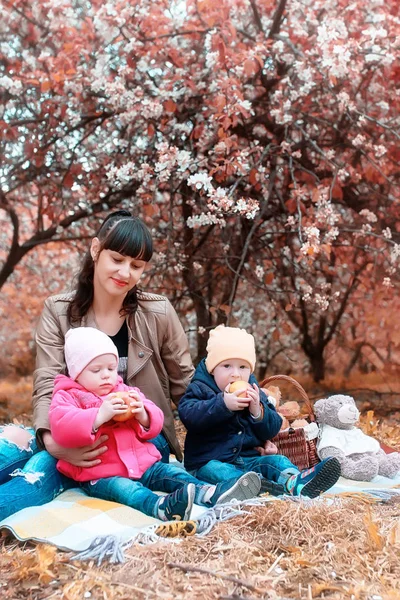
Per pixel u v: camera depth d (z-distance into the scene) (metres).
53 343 3.30
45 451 2.99
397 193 5.44
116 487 2.79
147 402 3.05
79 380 2.98
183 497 2.55
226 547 2.35
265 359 7.79
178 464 3.65
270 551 2.35
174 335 3.54
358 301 7.33
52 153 5.62
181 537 2.47
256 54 4.59
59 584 2.16
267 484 3.00
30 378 8.77
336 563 2.24
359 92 5.38
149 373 3.41
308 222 4.63
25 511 2.67
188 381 3.59
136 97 4.73
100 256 3.23
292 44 4.82
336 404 3.64
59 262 8.48
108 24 4.66
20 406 6.52
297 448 3.47
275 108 5.05
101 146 5.41
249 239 5.05
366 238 5.75
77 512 2.65
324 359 7.82
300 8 5.08
